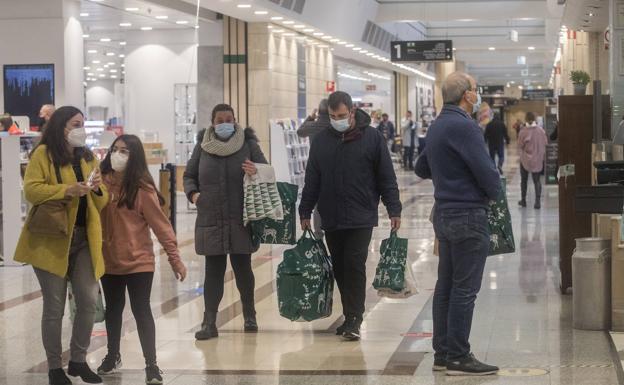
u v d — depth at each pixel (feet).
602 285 25.38
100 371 21.95
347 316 25.40
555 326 26.21
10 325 28.12
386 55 131.13
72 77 65.00
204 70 84.33
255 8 73.26
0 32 64.39
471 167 20.56
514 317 27.68
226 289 34.19
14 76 64.49
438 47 119.24
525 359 22.43
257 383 20.89
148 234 21.30
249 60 83.35
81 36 66.33
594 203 24.54
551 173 89.71
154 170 65.21
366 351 23.90
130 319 28.86
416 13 112.27
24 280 36.70
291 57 91.45
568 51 101.35
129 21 80.48
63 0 64.03
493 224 21.74
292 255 25.23
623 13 36.91
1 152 40.50
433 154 21.17
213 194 25.50
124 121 89.51
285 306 25.20
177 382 21.07
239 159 25.55
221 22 83.66
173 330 27.04
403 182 98.94
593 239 25.49
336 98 24.71
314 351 24.00
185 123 88.89
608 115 31.76
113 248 20.85
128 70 89.30
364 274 25.36
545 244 45.11
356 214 25.02
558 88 130.62
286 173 73.82
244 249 25.63
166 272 38.50
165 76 88.79
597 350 23.12
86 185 19.56
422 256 42.47
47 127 20.34
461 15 110.22
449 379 20.77
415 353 23.56
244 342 25.25
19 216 40.65
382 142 25.27
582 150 30.96
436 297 21.74
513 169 118.21
